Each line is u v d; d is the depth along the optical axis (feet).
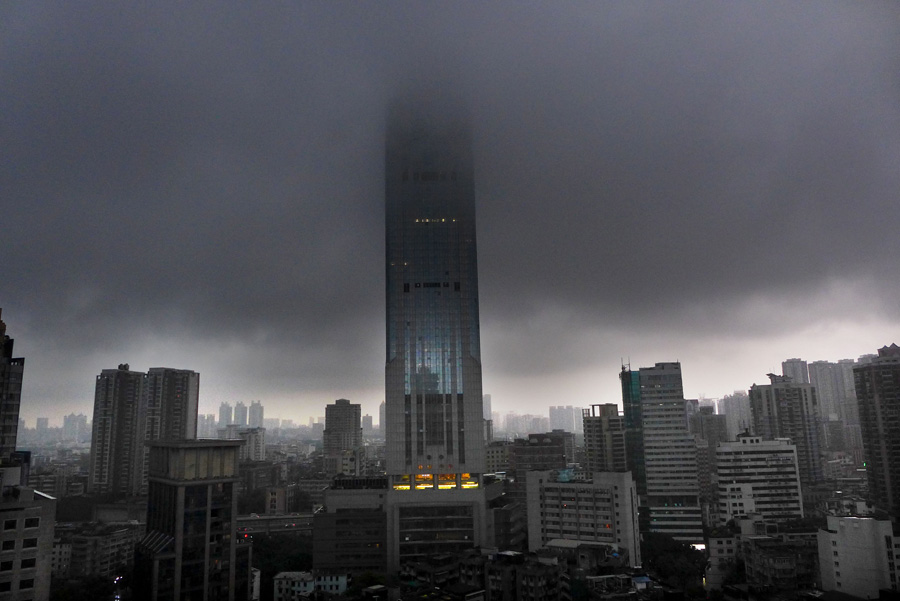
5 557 500.33
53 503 529.04
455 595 604.49
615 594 607.78
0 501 515.50
